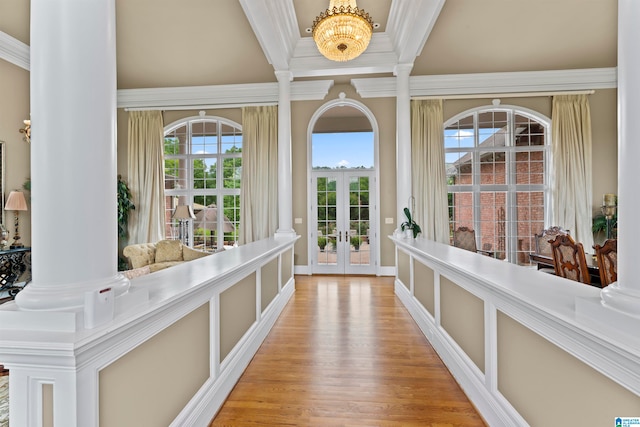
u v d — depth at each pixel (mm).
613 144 5586
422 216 5734
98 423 1064
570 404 1201
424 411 1948
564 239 2801
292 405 2012
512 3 4062
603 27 4480
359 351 2760
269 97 6031
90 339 978
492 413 1751
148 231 6172
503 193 6027
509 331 1608
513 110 5855
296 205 6203
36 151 1117
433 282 2873
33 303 1055
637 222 1020
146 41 4738
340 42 3320
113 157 1269
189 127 6574
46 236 1105
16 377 985
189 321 1673
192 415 1658
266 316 3143
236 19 4281
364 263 6234
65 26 1127
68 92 1126
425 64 5328
